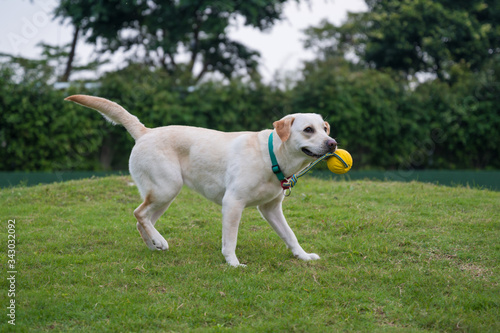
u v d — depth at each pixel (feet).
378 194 24.94
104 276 13.88
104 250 16.51
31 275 13.87
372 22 66.18
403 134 48.52
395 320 11.59
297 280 13.70
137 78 43.91
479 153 51.31
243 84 45.01
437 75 62.85
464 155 50.98
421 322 11.44
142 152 15.69
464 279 13.89
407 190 25.81
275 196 15.38
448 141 49.78
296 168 14.85
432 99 49.67
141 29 58.34
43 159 39.50
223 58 64.28
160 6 50.55
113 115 16.30
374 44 64.34
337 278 13.93
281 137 14.23
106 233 18.67
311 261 15.46
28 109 38.06
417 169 50.01
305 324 11.10
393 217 20.10
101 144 42.27
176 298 12.46
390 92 47.62
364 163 47.21
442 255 16.05
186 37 58.90
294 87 46.11
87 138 40.55
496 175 40.22
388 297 12.76
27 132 38.73
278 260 15.56
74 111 39.45
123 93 41.75
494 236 17.49
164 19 50.85
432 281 13.66
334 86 45.50
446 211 21.15
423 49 59.88
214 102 44.09
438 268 14.88
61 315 11.39
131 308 11.72
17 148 38.50
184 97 44.93
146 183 15.74
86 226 19.47
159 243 16.12
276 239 18.10
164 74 45.21
